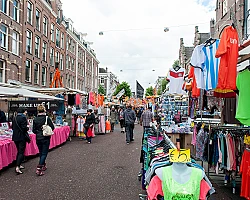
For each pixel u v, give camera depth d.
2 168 6.66
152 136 4.92
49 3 27.84
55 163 7.78
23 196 4.93
